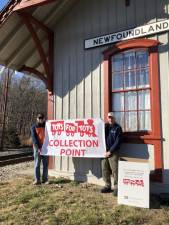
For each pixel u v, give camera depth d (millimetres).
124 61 4562
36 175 4582
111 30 4684
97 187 4402
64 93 5090
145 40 4316
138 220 3158
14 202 3748
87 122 4539
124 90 4527
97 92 4738
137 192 3572
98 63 4770
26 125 21641
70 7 5098
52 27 5293
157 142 4094
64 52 5148
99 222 3121
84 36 4953
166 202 3670
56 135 4777
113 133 4199
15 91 21969
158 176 4039
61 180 4758
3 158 8648
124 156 4355
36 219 3230
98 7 4852
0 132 13852
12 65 5641
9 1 4617
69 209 3465
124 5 4590
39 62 5984
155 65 4207
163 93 4125
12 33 4965
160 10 4270
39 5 4465
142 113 4363
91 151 4449
